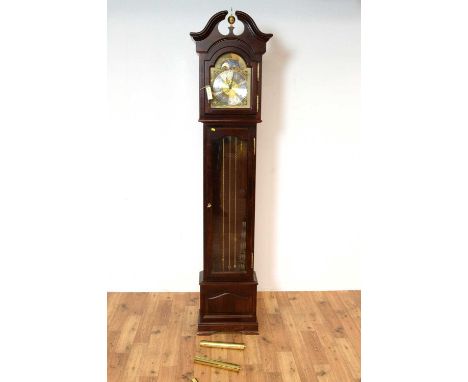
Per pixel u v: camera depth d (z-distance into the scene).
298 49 4.11
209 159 3.55
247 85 3.47
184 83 4.10
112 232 4.27
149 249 4.30
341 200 4.30
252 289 3.69
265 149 4.21
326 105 4.17
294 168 4.24
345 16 4.08
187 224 4.28
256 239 4.34
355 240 4.36
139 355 3.38
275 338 3.63
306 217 4.31
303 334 3.69
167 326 3.80
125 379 3.10
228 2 4.04
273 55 4.11
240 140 3.55
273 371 3.21
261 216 4.30
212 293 3.69
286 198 4.28
